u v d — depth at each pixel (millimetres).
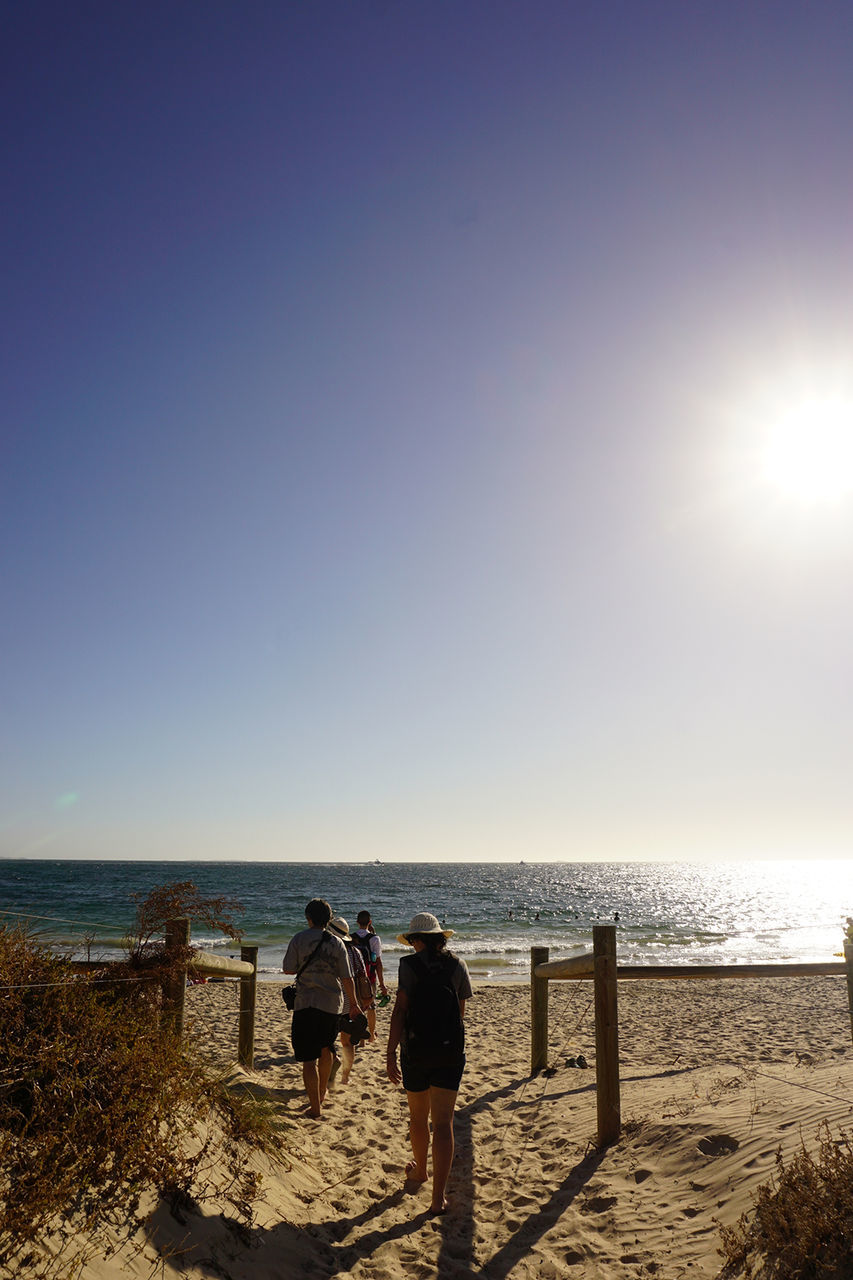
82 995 4207
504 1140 6062
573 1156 5355
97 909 38750
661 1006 14867
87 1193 3260
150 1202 3494
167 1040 4531
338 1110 6855
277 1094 7117
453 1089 4867
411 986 5031
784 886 124562
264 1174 4566
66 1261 2832
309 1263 3936
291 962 6457
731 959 26938
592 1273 3803
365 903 58719
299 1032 6379
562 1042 10891
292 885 81000
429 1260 4094
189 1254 3400
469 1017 13242
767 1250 3355
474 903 63094
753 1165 4242
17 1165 3072
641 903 72688
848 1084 4996
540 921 47625
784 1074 5707
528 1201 4781
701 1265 3592
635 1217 4270
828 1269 3025
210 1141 4332
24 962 4062
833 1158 3535
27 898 44000
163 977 5105
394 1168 5512
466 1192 5059
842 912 60094
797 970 5910
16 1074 3520
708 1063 9109
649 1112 5582
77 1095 3584
